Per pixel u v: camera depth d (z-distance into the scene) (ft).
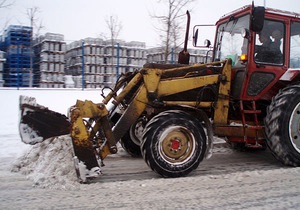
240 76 16.01
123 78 15.75
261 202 10.70
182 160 13.57
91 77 51.29
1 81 48.60
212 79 15.02
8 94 39.99
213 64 15.25
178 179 13.03
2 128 22.98
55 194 11.11
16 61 49.32
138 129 17.35
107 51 52.85
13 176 12.90
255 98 15.99
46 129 12.92
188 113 14.07
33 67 51.60
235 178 13.15
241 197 11.11
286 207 10.31
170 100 14.98
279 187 12.13
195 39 19.03
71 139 12.79
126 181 12.70
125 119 13.67
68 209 9.97
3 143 18.84
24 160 13.88
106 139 13.33
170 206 10.27
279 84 16.66
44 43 49.08
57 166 12.39
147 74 14.05
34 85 51.31
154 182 12.57
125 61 52.80
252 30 14.19
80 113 12.56
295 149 15.05
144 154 13.24
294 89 15.28
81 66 51.67
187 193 11.43
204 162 16.48
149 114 14.93
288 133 14.94
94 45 51.49
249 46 15.48
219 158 17.42
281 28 16.10
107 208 10.06
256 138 15.89
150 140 13.14
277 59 16.11
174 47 37.73
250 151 18.99
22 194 11.07
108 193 11.30
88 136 12.42
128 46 53.62
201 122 14.56
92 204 10.34
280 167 15.55
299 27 16.58
